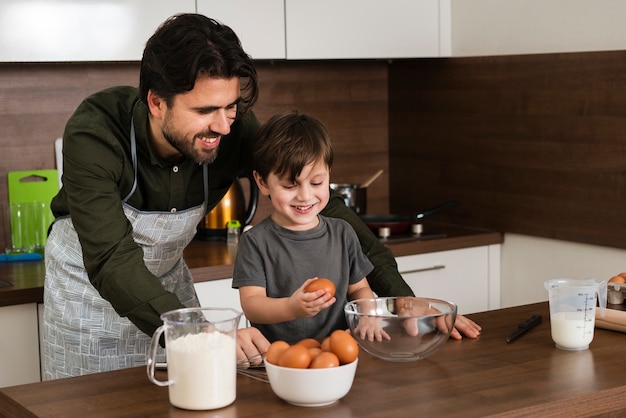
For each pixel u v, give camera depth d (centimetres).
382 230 330
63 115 325
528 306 212
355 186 346
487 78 333
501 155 331
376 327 163
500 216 335
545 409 145
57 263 232
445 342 179
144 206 217
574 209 305
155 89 177
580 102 299
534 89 315
